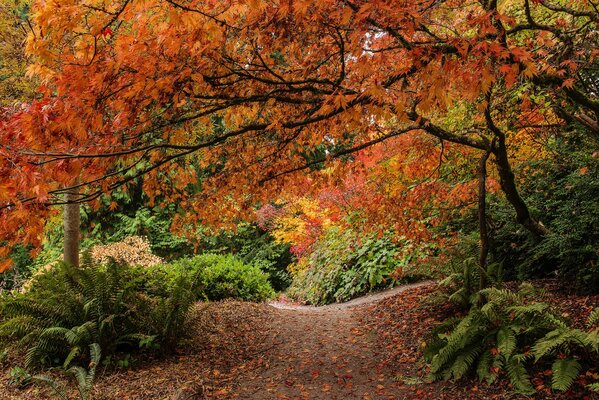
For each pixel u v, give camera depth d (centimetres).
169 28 298
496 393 452
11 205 293
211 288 972
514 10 529
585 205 600
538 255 648
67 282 599
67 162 311
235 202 568
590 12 375
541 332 482
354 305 952
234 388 532
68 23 265
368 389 523
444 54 334
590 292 600
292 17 342
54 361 567
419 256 1001
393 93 324
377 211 679
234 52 414
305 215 1408
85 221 1484
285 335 743
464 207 740
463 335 505
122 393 495
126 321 606
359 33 303
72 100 305
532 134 718
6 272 1345
